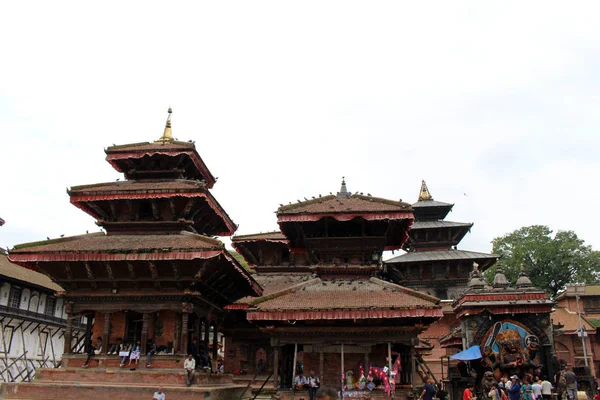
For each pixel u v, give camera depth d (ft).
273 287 146.82
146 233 108.78
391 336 99.30
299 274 161.27
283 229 117.29
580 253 286.25
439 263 197.98
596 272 281.33
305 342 100.53
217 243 96.43
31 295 205.26
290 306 97.66
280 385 106.52
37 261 96.53
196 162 120.67
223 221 124.98
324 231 115.75
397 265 197.88
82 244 102.37
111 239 105.81
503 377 107.65
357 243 112.98
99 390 90.94
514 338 116.37
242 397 109.91
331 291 106.73
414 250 213.05
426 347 148.77
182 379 92.32
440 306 92.79
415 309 92.99
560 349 221.87
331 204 115.14
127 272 98.58
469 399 96.07
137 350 96.37
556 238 293.64
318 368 105.19
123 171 122.21
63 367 97.14
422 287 196.85
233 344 143.54
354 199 119.14
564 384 100.63
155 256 93.56
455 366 154.20
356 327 99.96
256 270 163.12
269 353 142.31
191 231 114.01
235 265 104.12
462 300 122.31
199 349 107.45
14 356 192.54
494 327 118.01
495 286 125.59
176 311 98.58
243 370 140.56
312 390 94.94
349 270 112.37
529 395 89.61
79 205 110.83
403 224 114.62
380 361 105.40
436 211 222.07
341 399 94.38
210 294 109.81
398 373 105.09
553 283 284.00
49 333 217.77
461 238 215.92
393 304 96.22
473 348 112.37
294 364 99.19
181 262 95.55
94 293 99.96
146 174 118.42
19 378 192.03
